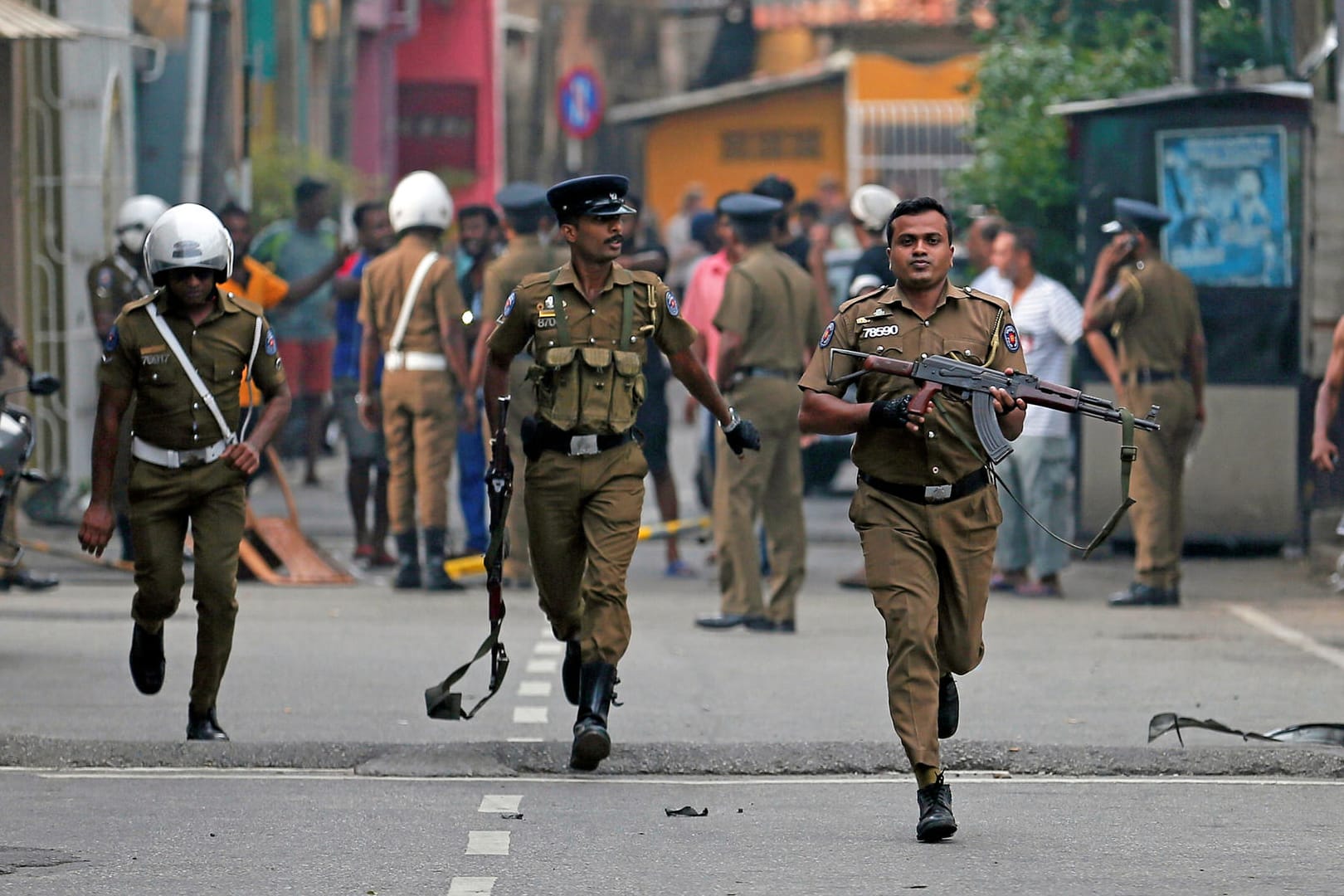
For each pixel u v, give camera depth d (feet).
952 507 69.97
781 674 105.40
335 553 160.35
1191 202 154.92
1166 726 83.15
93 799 75.00
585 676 80.18
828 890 61.82
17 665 105.29
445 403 135.64
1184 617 127.95
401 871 64.28
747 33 509.35
